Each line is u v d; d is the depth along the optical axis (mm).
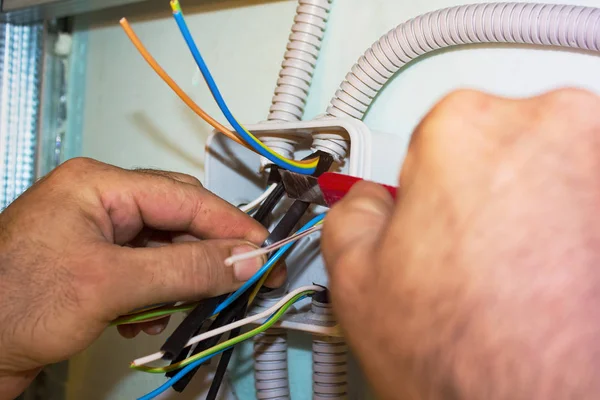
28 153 891
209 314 460
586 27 419
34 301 425
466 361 203
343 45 581
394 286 225
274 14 646
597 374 183
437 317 212
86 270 420
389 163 506
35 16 851
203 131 705
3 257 439
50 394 851
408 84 539
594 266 194
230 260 409
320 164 494
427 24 490
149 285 426
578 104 214
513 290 198
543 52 473
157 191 519
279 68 640
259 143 482
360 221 277
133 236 547
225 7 690
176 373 493
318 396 532
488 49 497
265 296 562
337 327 479
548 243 199
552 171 207
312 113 600
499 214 207
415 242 222
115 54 812
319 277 558
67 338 426
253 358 621
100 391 784
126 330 590
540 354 190
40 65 881
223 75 688
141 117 775
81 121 855
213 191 592
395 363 228
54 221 449
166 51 747
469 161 218
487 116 225
